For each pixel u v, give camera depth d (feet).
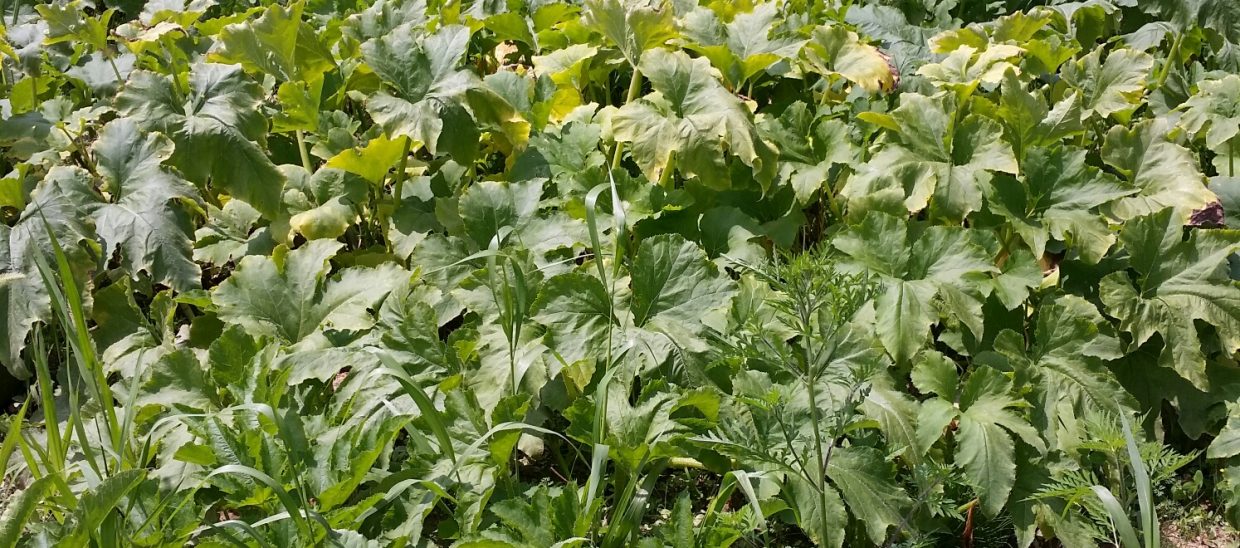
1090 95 10.70
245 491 8.07
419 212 10.20
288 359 8.91
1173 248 9.31
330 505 7.97
